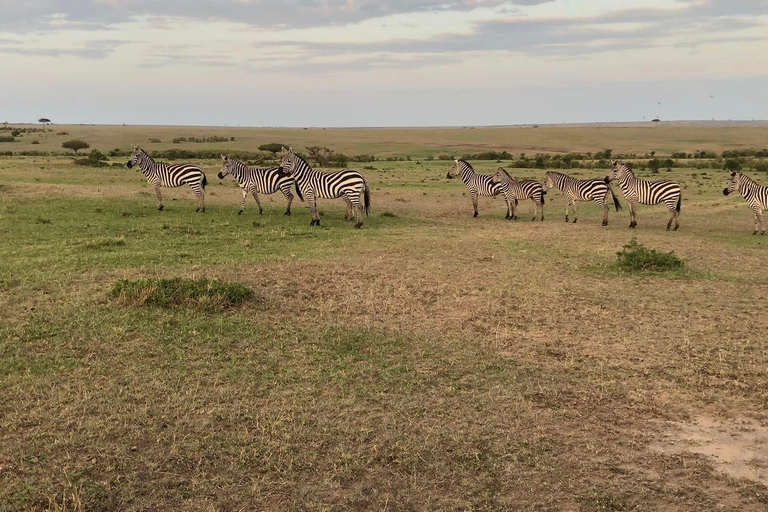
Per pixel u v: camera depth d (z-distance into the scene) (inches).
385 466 175.5
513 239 606.2
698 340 291.1
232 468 171.5
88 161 1546.5
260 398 217.8
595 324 317.7
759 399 224.8
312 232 612.1
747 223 765.3
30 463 169.9
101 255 449.1
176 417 200.4
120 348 259.1
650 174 1659.7
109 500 154.9
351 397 219.5
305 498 158.9
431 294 373.7
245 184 732.7
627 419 208.1
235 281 381.7
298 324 305.4
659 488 166.1
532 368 254.4
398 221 749.9
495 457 181.5
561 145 4178.2
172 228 598.9
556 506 157.4
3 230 545.3
